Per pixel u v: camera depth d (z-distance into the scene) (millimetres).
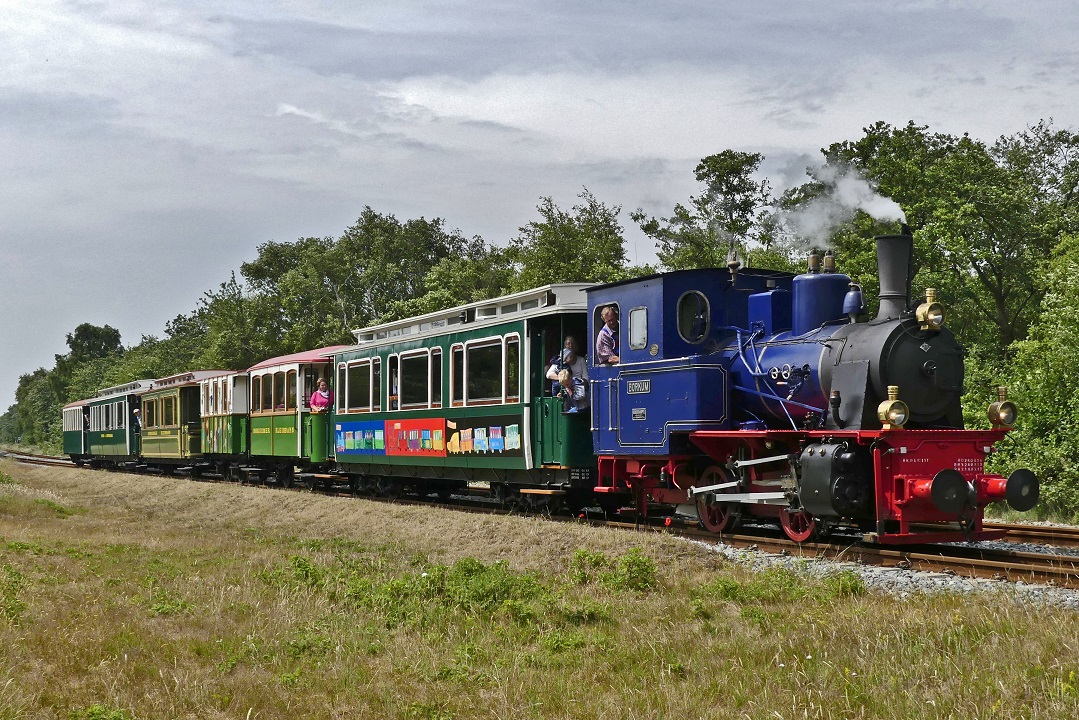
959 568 10867
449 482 22500
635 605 10062
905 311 12594
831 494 11883
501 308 18844
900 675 7090
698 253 32094
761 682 7316
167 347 73375
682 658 8055
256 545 15445
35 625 9219
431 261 61531
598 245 35438
